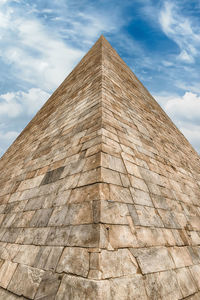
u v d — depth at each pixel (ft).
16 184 17.28
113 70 27.43
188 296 7.91
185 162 23.82
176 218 12.10
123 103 20.16
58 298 6.13
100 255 6.34
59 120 22.00
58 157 14.43
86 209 8.31
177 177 17.49
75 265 6.63
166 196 13.09
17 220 12.38
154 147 18.25
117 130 14.24
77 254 6.91
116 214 8.21
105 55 30.58
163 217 10.99
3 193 18.26
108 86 19.86
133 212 9.16
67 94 30.40
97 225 7.27
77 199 9.23
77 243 7.30
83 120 15.98
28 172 17.13
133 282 6.49
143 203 10.36
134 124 18.35
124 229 7.97
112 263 6.46
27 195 13.93
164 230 10.14
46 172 14.23
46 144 19.13
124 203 9.11
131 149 13.92
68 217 8.80
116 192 9.20
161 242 9.21
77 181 10.27
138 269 7.06
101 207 7.82
